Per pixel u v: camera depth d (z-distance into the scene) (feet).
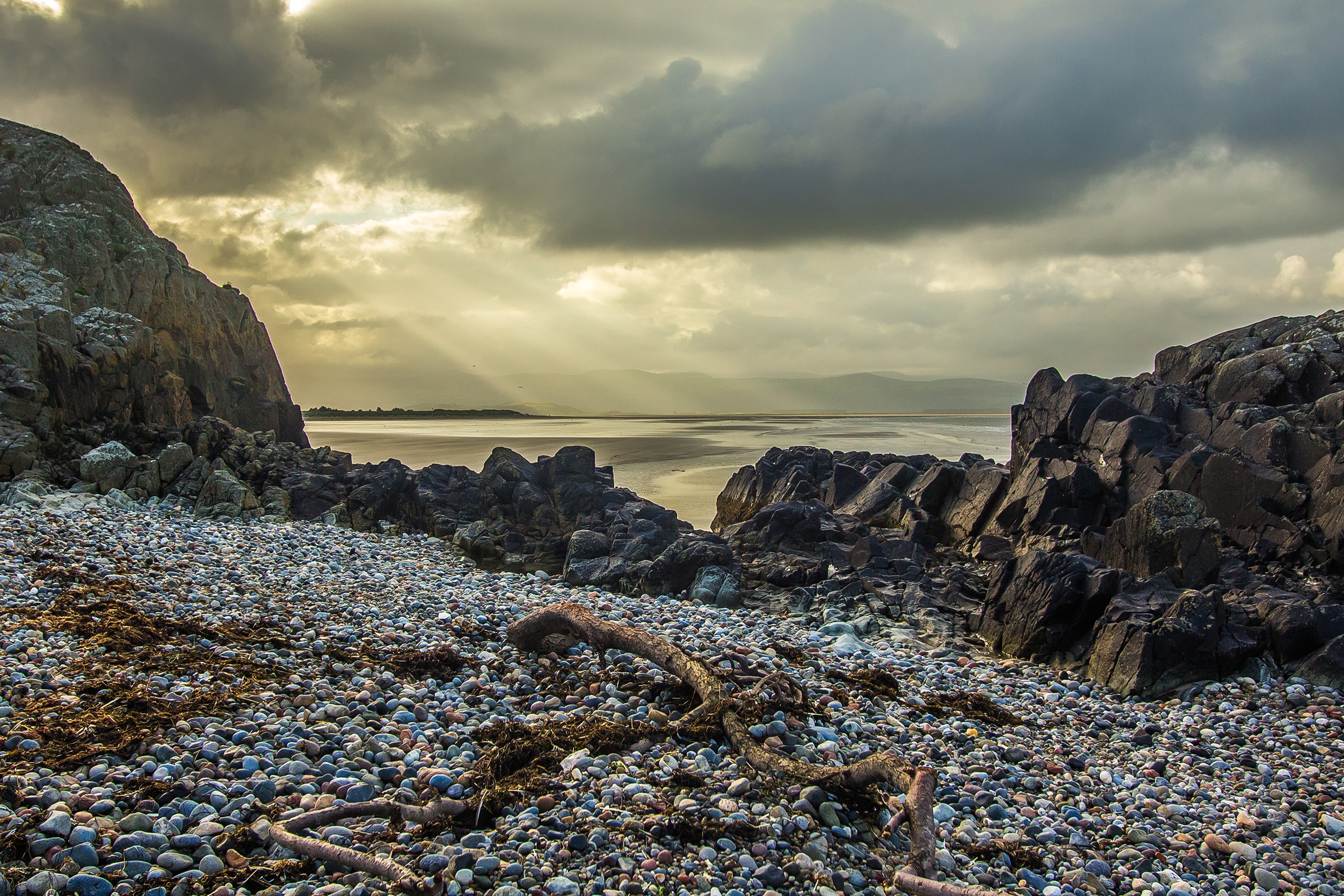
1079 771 42.75
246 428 183.11
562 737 35.37
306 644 46.39
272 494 112.16
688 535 92.99
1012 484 97.55
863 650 62.18
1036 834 34.42
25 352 115.55
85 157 179.42
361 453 271.08
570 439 382.42
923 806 28.53
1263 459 80.23
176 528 88.28
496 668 46.26
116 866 23.57
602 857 26.55
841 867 28.02
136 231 171.94
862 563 85.25
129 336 133.80
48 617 44.50
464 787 30.30
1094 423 97.30
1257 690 55.01
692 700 40.50
